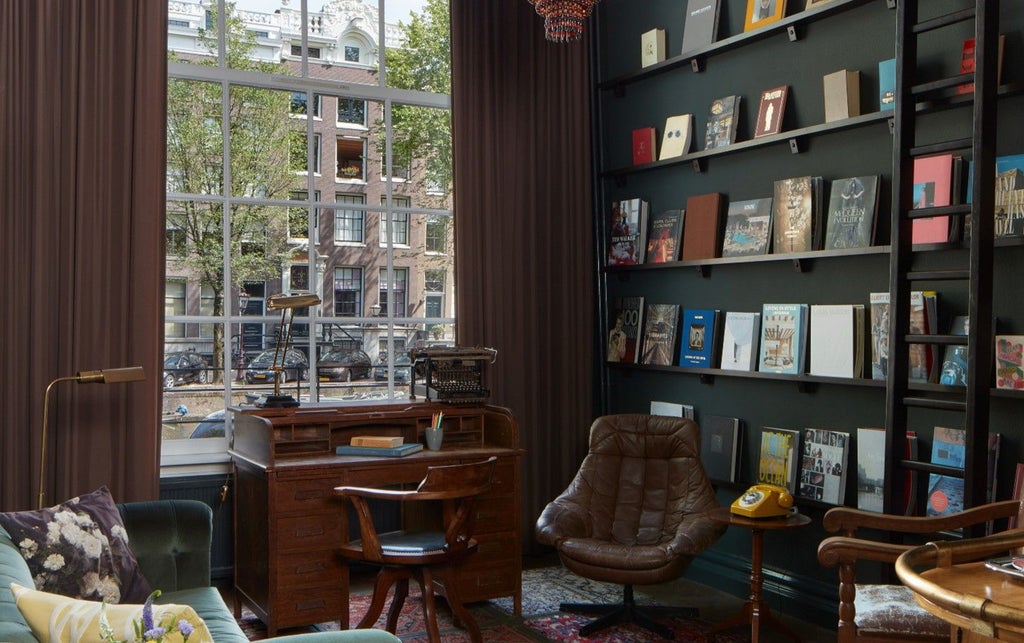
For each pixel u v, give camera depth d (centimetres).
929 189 380
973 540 253
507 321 538
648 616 441
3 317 416
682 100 519
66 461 424
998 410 366
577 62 559
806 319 439
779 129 450
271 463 405
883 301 402
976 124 340
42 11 424
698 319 500
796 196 440
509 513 456
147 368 440
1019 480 346
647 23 541
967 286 375
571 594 486
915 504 381
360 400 525
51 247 426
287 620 407
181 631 177
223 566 481
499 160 538
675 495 448
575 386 555
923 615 291
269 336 502
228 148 492
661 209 533
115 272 438
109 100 436
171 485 468
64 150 429
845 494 422
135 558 338
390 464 429
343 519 419
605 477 464
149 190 442
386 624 427
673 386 526
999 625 204
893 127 388
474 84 529
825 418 438
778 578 459
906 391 371
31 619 193
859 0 411
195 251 485
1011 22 362
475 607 465
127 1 440
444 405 481
